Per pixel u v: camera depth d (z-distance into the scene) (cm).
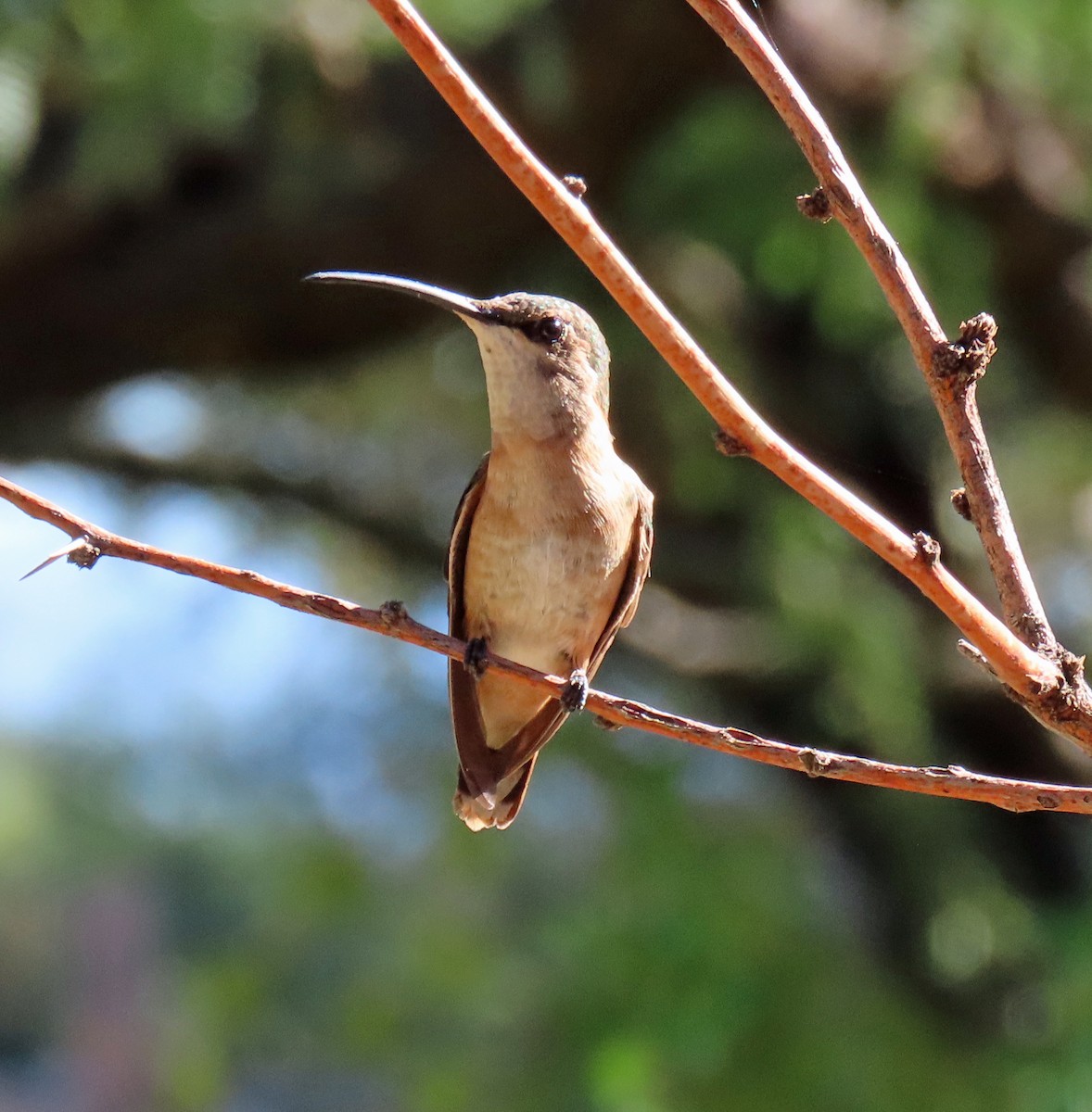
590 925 1245
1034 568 1430
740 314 1273
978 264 1090
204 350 1162
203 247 1113
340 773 1566
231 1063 1558
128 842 2322
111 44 942
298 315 1146
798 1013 1190
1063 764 1343
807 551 1208
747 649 1359
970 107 1071
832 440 1300
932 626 1299
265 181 1123
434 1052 1328
